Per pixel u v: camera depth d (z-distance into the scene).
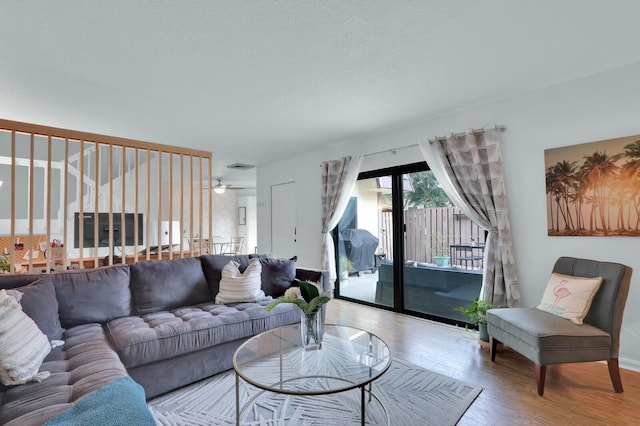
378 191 4.38
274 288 3.23
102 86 2.77
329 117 3.60
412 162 3.90
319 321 2.01
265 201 6.29
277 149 5.13
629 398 2.05
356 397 2.10
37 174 4.85
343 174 4.59
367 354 1.92
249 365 1.78
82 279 2.43
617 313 2.13
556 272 2.61
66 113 3.40
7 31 1.98
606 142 2.57
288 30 2.01
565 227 2.76
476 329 3.35
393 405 2.00
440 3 1.78
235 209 9.71
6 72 2.50
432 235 3.81
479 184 3.21
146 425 1.20
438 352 2.78
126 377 1.54
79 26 1.94
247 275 2.99
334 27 1.98
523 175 3.01
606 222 2.55
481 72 2.59
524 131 3.00
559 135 2.80
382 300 4.30
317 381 1.65
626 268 2.14
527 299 2.97
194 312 2.57
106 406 1.25
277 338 2.14
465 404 2.00
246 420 1.87
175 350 2.12
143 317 2.51
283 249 5.89
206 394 2.13
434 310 3.78
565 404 1.99
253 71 2.53
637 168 2.44
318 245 5.16
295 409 1.97
